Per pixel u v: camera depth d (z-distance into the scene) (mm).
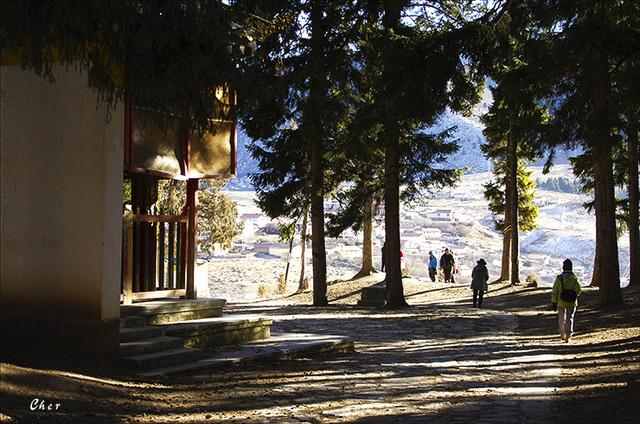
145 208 14773
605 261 24891
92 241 11227
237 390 10906
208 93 9664
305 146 32344
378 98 18438
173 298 15195
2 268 11750
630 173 32469
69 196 11398
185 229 15164
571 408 10016
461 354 16344
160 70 9398
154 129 13250
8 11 8633
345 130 31531
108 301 11312
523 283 39906
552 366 14469
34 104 11656
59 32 8680
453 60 17219
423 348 17469
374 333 20781
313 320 23750
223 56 9477
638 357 14461
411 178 31531
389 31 26594
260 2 10406
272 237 153750
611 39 16453
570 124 18219
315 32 28906
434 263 49312
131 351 11828
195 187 15172
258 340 15445
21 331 11594
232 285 64312
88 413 8602
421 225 198875
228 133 15211
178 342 12836
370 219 35500
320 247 32875
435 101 17641
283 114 31875
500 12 17781
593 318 22828
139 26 9008
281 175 32781
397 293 30766
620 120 17375
